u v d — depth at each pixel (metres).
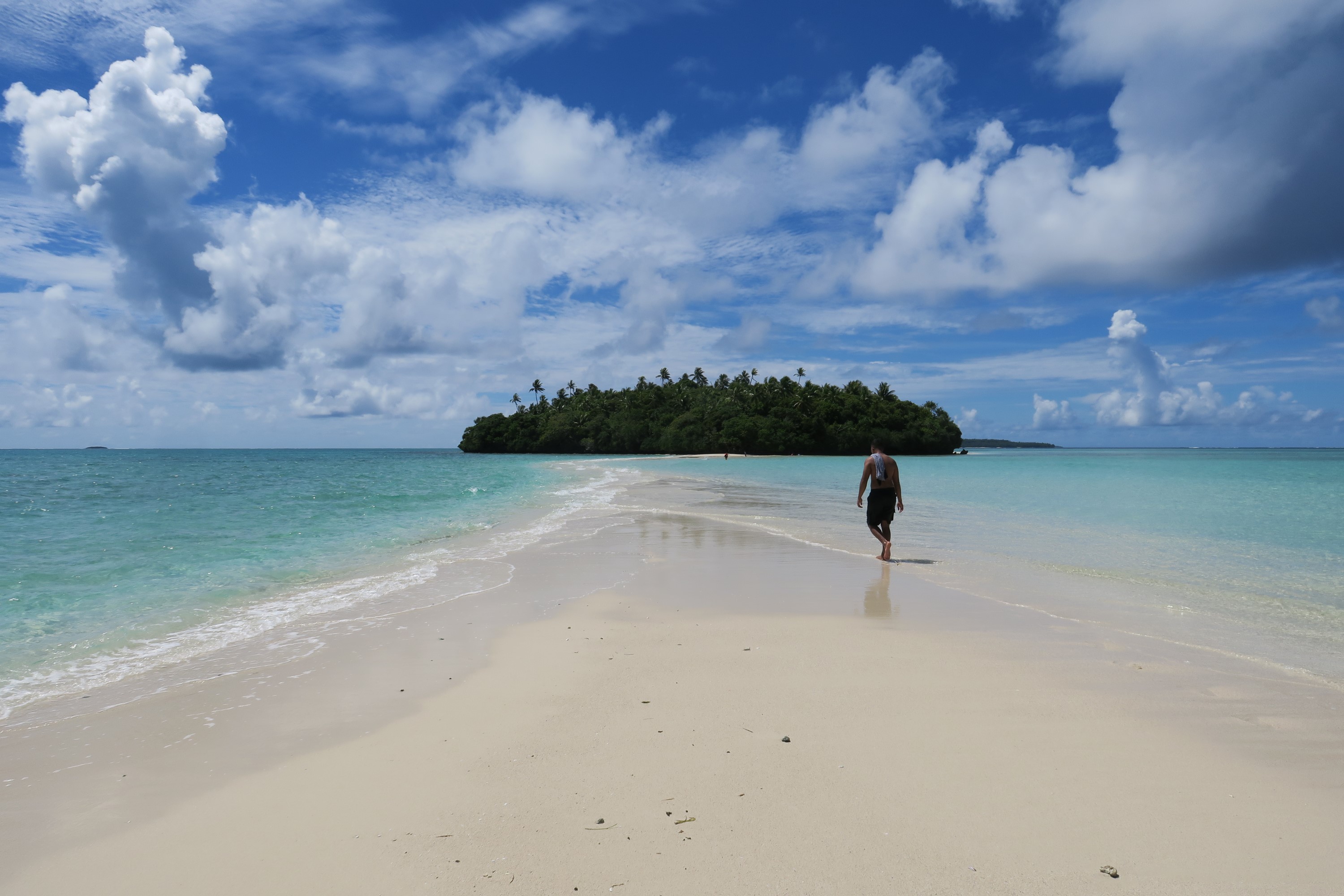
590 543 11.69
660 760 3.51
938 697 4.38
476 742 3.76
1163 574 8.73
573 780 3.30
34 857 2.71
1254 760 3.49
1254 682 4.65
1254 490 25.09
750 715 4.10
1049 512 16.80
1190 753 3.57
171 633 6.10
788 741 3.72
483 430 141.00
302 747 3.72
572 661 5.20
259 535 13.04
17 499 23.08
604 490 27.33
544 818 2.96
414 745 3.72
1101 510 17.39
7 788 3.28
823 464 68.06
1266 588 7.88
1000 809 3.00
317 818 2.99
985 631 6.00
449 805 3.08
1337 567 9.23
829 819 2.93
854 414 115.12
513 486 30.42
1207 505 18.59
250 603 7.30
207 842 2.82
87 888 2.52
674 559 10.03
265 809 3.07
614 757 3.55
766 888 2.47
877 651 5.39
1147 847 2.71
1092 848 2.71
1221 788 3.19
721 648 5.52
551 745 3.70
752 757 3.52
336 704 4.37
